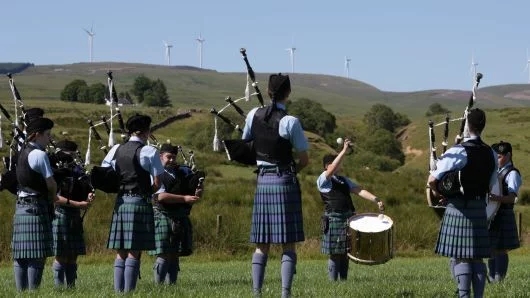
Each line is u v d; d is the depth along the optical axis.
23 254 11.18
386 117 119.06
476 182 9.36
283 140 9.45
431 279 14.71
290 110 100.88
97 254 24.14
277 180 9.50
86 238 24.59
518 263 21.64
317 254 25.64
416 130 109.81
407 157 102.75
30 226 11.20
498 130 100.00
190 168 13.43
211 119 84.44
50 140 12.58
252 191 37.69
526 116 108.06
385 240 11.44
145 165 10.90
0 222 25.25
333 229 13.88
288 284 9.67
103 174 10.95
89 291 11.37
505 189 12.72
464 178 9.32
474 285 9.64
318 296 10.62
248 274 17.08
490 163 9.43
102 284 13.72
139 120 11.06
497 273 13.36
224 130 65.31
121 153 10.99
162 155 13.11
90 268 20.09
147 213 10.99
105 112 102.19
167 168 13.09
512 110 114.50
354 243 11.52
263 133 9.49
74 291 11.34
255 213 9.61
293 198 9.57
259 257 9.79
